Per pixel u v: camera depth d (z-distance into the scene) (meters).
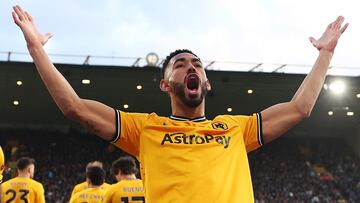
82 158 38.38
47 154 38.03
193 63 3.25
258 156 40.66
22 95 31.88
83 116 2.97
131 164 6.91
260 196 35.44
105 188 7.76
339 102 32.81
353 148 41.62
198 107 3.19
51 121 39.59
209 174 2.83
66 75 27.34
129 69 27.45
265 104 33.84
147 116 3.17
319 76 3.33
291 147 41.97
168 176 2.84
